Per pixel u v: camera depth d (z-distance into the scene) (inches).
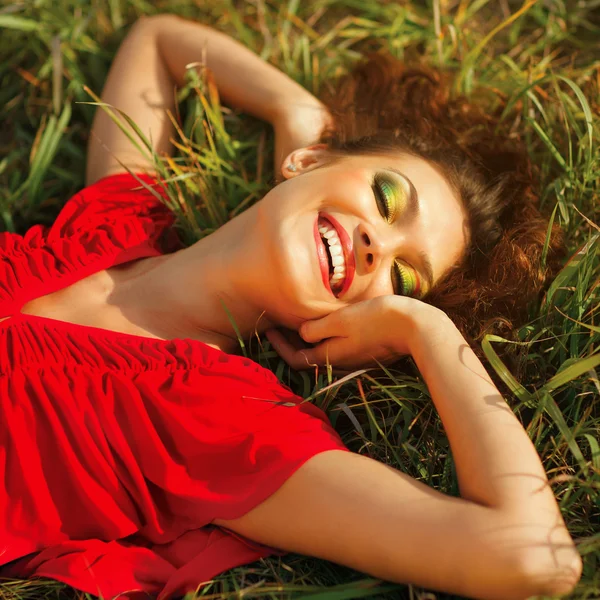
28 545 63.3
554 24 107.7
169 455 63.4
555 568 52.3
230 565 61.0
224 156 93.4
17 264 72.7
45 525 63.1
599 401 71.7
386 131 85.6
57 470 63.4
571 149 87.0
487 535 52.9
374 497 56.3
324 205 71.2
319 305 71.2
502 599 53.2
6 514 62.6
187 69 92.8
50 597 63.1
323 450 60.1
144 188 86.6
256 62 94.2
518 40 110.3
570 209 85.4
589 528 64.4
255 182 93.7
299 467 58.9
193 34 95.3
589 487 62.6
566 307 75.4
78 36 103.6
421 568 54.3
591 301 75.9
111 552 62.7
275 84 92.4
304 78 101.6
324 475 58.2
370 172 72.4
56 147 96.0
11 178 99.3
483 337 74.7
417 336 64.4
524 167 88.0
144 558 62.5
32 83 101.6
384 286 72.4
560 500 67.1
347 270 70.7
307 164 80.3
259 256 71.4
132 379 65.8
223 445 62.6
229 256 73.7
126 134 84.0
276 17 109.6
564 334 72.7
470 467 56.6
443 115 93.3
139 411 63.8
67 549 62.9
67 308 73.0
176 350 68.4
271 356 78.4
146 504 63.1
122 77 93.7
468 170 82.2
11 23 100.7
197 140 92.6
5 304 68.9
